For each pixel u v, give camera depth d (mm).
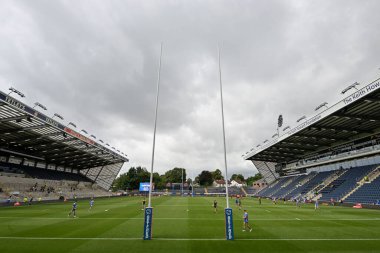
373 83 24656
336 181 49469
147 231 13875
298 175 70375
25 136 43906
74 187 70812
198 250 11555
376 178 40156
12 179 51125
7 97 28109
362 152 43438
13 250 11570
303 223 20344
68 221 21438
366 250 11680
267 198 69500
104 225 19031
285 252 11273
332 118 35188
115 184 143625
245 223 17234
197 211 30453
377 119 33031
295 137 48531
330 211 30719
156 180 129750
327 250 11656
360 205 35656
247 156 73125
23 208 35094
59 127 39625
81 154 64562
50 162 71250
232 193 102188
